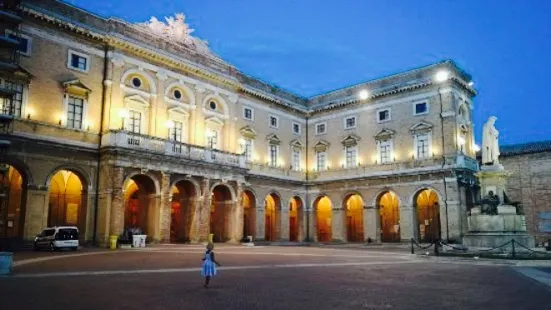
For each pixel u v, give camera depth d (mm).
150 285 14945
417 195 48250
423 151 48219
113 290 13766
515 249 27906
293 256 29234
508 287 15180
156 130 41375
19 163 32688
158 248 33781
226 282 16031
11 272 17734
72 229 31234
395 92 51062
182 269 19781
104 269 19422
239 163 45719
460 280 17031
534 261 23969
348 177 53094
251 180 50500
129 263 22109
